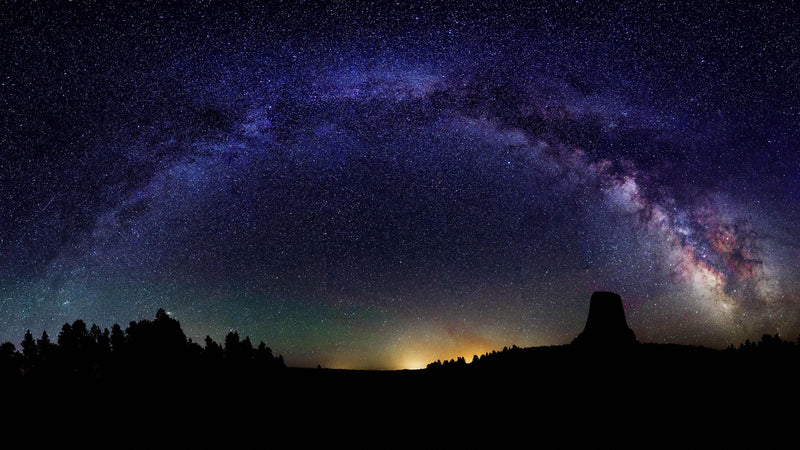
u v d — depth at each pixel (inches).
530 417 732.0
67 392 832.3
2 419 749.9
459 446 667.4
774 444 595.8
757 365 842.2
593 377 843.4
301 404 842.8
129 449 692.1
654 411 712.4
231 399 855.7
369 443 697.0
